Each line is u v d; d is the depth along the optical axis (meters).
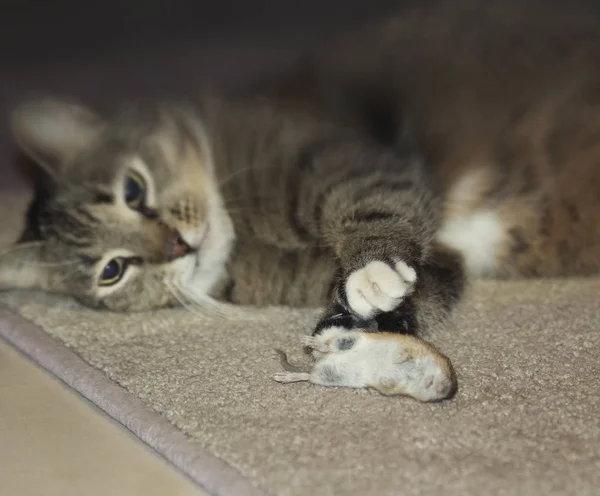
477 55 0.83
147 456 0.61
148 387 0.65
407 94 0.82
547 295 0.74
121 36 1.43
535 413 0.61
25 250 0.78
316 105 0.81
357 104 0.81
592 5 0.89
